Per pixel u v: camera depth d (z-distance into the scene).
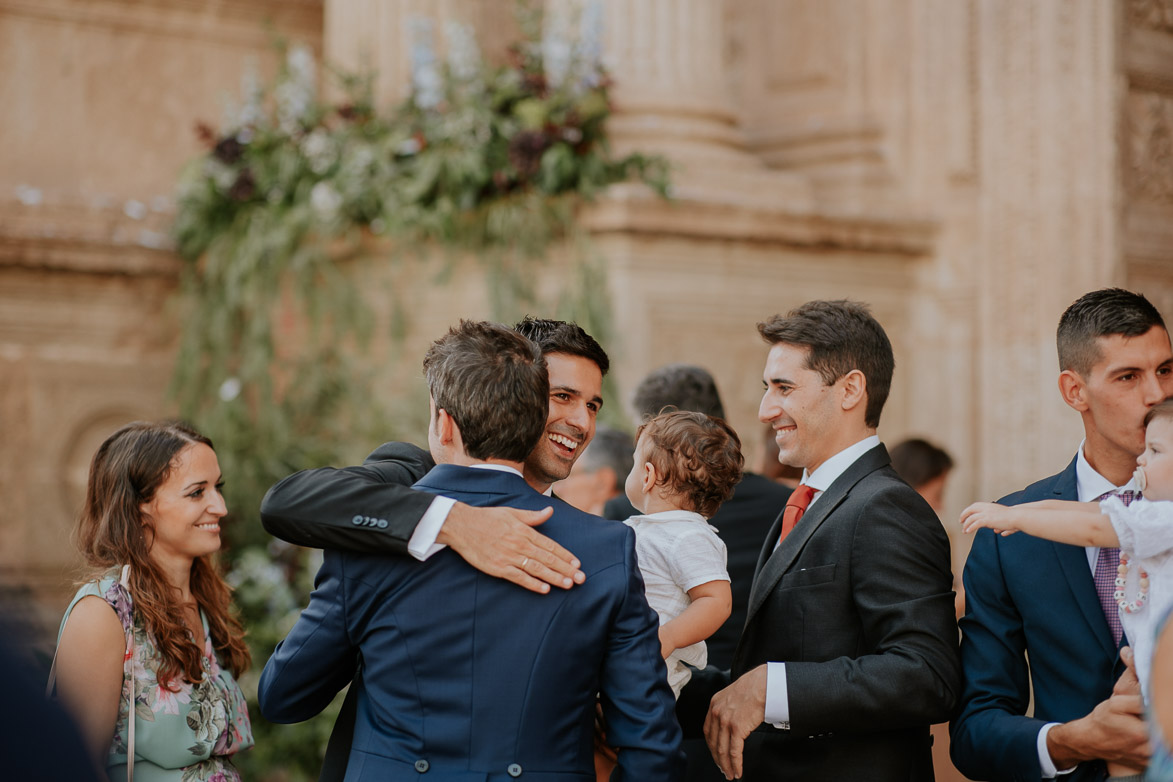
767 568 2.49
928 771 2.48
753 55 7.35
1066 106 6.06
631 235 5.38
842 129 6.82
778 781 2.41
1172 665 1.59
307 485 2.19
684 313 5.53
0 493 6.72
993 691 2.37
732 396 5.66
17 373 6.79
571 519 2.18
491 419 2.17
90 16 7.35
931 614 2.27
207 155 6.97
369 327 6.22
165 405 7.08
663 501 2.61
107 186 7.41
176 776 2.50
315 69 8.07
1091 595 2.28
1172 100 6.31
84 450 7.01
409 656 2.06
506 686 2.03
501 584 2.07
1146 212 6.17
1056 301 6.07
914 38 6.64
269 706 2.21
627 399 5.32
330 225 6.12
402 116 6.20
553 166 5.39
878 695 2.20
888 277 6.39
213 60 7.79
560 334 2.51
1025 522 2.13
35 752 0.97
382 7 6.80
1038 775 2.19
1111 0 5.95
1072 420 6.00
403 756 2.03
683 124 5.98
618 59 6.04
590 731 2.11
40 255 6.76
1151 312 2.29
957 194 6.45
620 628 2.10
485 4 7.56
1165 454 2.04
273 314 6.64
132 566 2.53
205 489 2.65
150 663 2.48
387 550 2.10
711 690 2.58
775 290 5.86
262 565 5.85
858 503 2.38
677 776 2.06
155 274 7.16
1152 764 1.60
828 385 2.47
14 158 7.14
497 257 5.68
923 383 6.48
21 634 1.08
